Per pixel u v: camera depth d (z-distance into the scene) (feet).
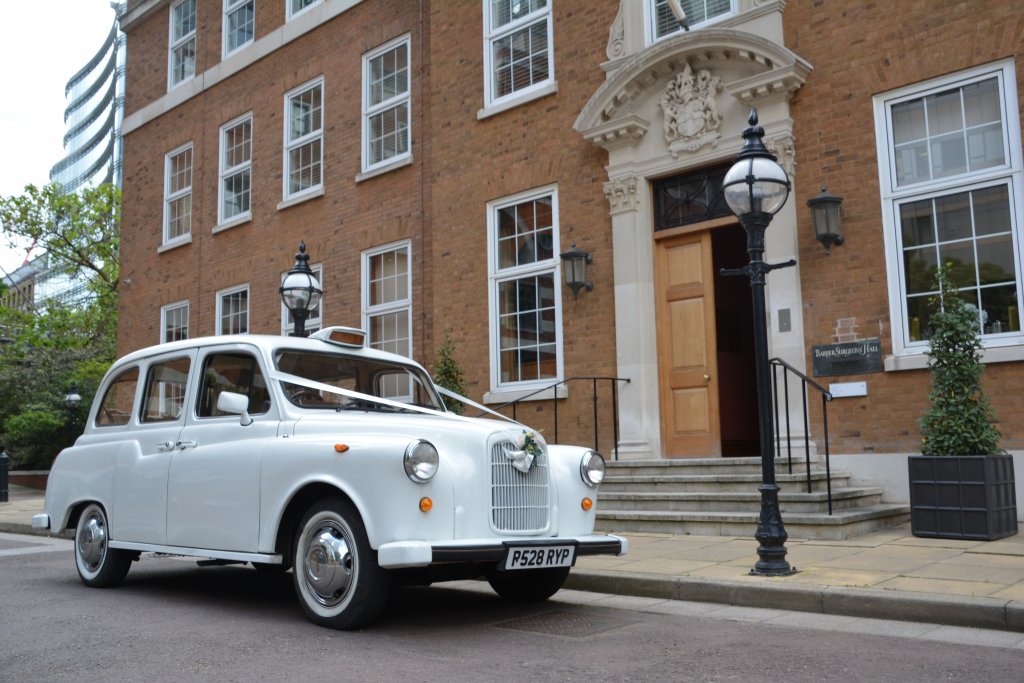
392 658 15.20
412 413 21.58
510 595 21.12
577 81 39.99
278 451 18.98
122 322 67.92
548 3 41.68
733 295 41.24
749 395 41.37
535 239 41.06
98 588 23.94
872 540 25.77
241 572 27.58
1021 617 16.38
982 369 26.27
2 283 98.89
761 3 34.22
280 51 56.49
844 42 32.19
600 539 19.15
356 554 17.28
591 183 38.88
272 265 55.16
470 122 44.11
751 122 23.20
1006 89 28.84
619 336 36.81
